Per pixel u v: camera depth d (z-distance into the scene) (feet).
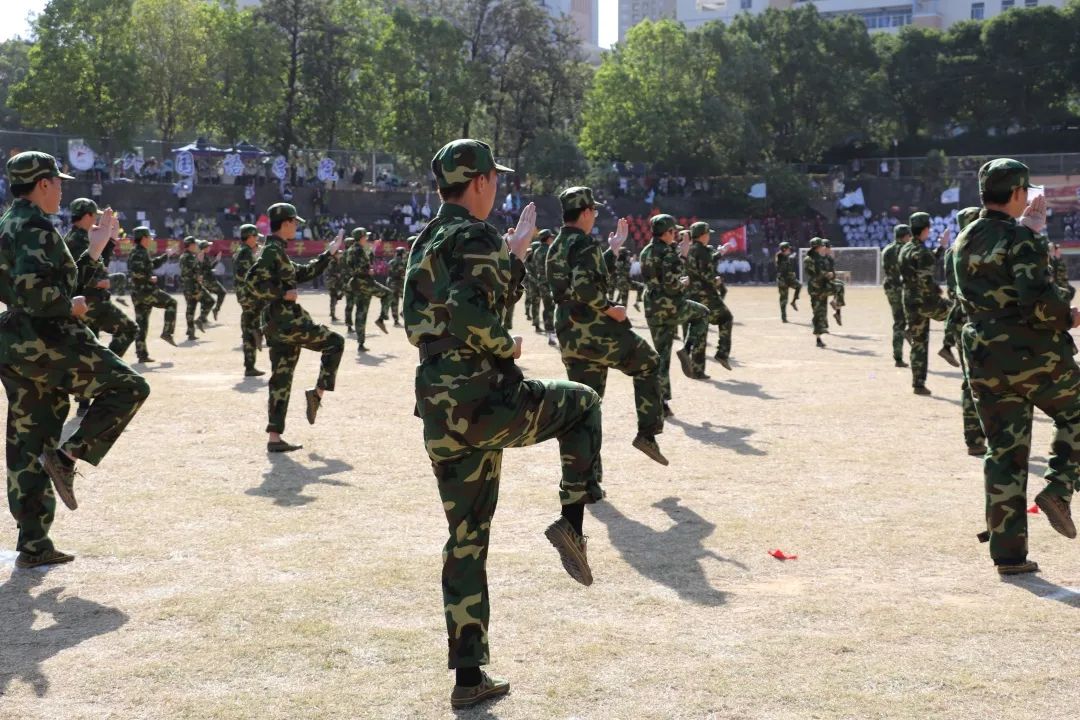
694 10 412.36
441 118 198.49
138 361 55.72
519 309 101.65
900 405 39.81
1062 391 18.31
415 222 176.55
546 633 16.28
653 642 15.88
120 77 169.37
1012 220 18.72
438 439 13.57
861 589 18.37
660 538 21.74
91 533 22.22
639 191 203.41
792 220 204.44
